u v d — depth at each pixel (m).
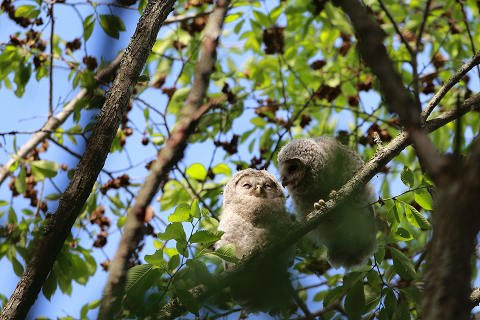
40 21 11.77
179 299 7.46
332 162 10.73
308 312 8.25
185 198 12.24
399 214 8.59
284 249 8.08
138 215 6.08
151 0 8.32
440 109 12.77
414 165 13.31
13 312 7.44
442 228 4.22
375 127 12.16
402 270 8.51
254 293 7.95
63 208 7.54
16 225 11.08
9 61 11.69
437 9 14.76
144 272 7.62
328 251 10.59
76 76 10.85
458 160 4.25
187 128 7.25
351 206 9.45
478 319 7.15
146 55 8.05
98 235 11.46
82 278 10.65
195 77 7.86
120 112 7.81
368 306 8.62
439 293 4.18
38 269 7.54
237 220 10.34
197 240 7.76
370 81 12.95
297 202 11.20
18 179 11.05
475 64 8.60
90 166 7.61
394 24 11.42
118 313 7.45
